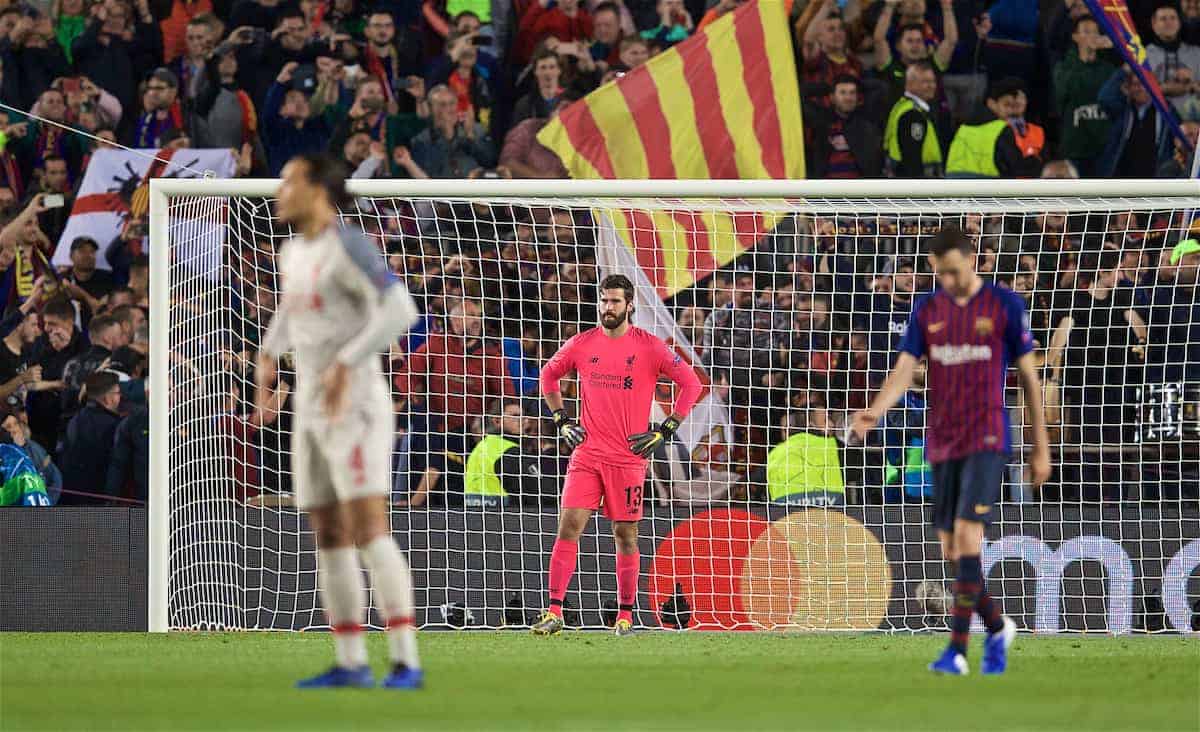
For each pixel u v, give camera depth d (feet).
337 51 154.92
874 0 153.89
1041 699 51.03
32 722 42.98
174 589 104.01
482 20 157.58
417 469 120.57
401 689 52.65
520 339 123.03
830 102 150.20
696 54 132.36
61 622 101.14
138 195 149.07
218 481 107.55
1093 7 137.59
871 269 133.49
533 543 105.09
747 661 70.33
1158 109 140.26
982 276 129.90
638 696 51.44
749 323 124.67
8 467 126.41
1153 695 52.80
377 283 50.52
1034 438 64.08
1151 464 117.70
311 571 104.17
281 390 124.57
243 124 153.07
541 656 73.26
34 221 146.72
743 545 105.50
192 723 42.60
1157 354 122.01
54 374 138.10
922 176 150.51
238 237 117.08
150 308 100.63
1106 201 107.86
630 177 132.26
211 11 156.87
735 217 120.47
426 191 102.58
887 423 120.16
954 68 155.53
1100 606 103.24
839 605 105.09
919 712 46.55
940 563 105.29
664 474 118.62
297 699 49.32
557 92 153.48
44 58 153.48
